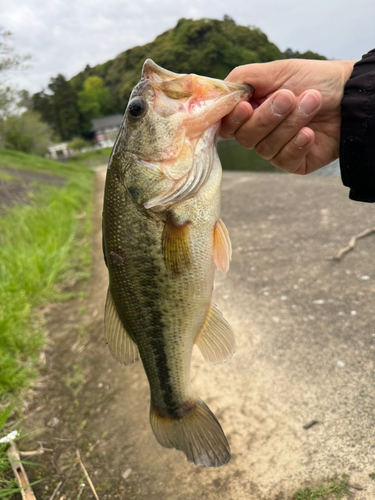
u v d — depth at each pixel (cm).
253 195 148
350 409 40
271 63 30
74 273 94
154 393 31
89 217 162
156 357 30
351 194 29
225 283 72
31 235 108
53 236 107
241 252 86
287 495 34
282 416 41
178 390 30
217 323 30
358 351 46
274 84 30
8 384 52
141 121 27
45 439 46
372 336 48
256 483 36
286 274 70
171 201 27
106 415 48
